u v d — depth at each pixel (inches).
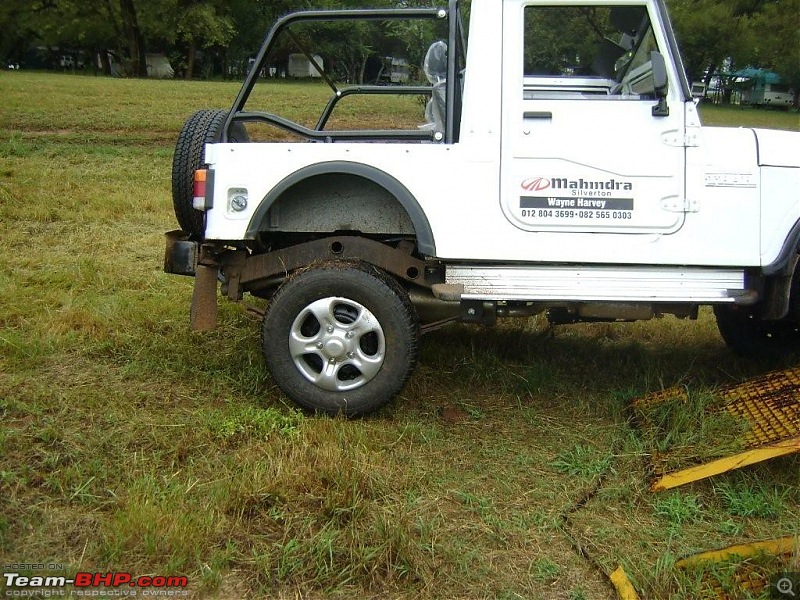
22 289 228.2
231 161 159.6
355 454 144.2
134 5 1659.7
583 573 119.0
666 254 155.2
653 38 159.6
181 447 146.4
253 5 1734.7
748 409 157.6
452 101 158.9
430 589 112.8
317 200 167.9
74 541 118.5
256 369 181.2
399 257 166.4
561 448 156.9
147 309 217.8
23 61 1887.3
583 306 165.0
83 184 409.7
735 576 116.3
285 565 114.9
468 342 208.5
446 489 139.7
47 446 143.2
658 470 143.9
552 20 158.9
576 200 154.6
